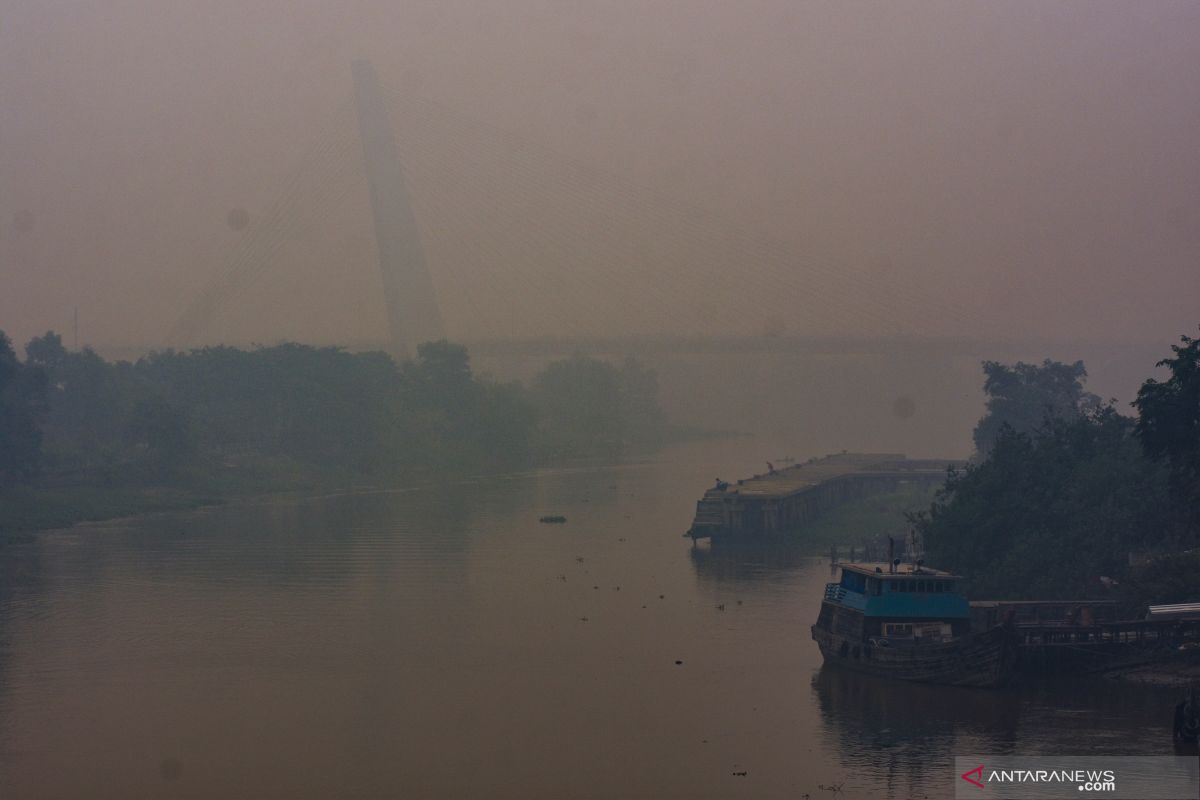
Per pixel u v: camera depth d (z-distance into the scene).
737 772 44.22
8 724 49.66
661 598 76.31
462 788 42.78
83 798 41.88
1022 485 71.81
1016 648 53.09
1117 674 54.97
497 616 70.00
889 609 56.75
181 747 46.91
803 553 97.44
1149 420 63.56
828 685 55.44
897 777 43.47
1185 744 46.03
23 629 65.94
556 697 53.66
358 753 46.22
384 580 81.38
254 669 58.12
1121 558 66.25
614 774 44.03
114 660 59.50
